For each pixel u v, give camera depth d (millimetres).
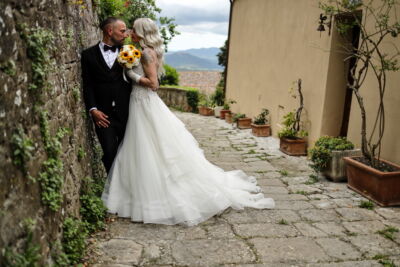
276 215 3225
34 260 1603
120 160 3193
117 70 3152
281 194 3826
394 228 2955
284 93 6844
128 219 3033
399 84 3770
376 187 3510
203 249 2564
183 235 2779
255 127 7473
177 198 3041
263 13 7938
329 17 5230
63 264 2006
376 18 3898
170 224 2959
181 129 3385
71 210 2426
